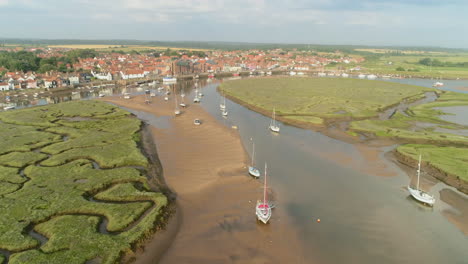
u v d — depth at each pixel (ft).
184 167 294.87
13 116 482.69
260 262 170.91
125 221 199.93
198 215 215.10
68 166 286.25
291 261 172.65
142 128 429.38
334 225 207.31
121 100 647.97
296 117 499.10
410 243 191.01
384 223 211.20
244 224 205.67
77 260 161.89
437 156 320.50
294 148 357.20
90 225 193.98
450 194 251.39
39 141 361.10
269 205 228.22
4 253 169.17
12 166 288.71
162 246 181.16
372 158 327.88
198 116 506.07
